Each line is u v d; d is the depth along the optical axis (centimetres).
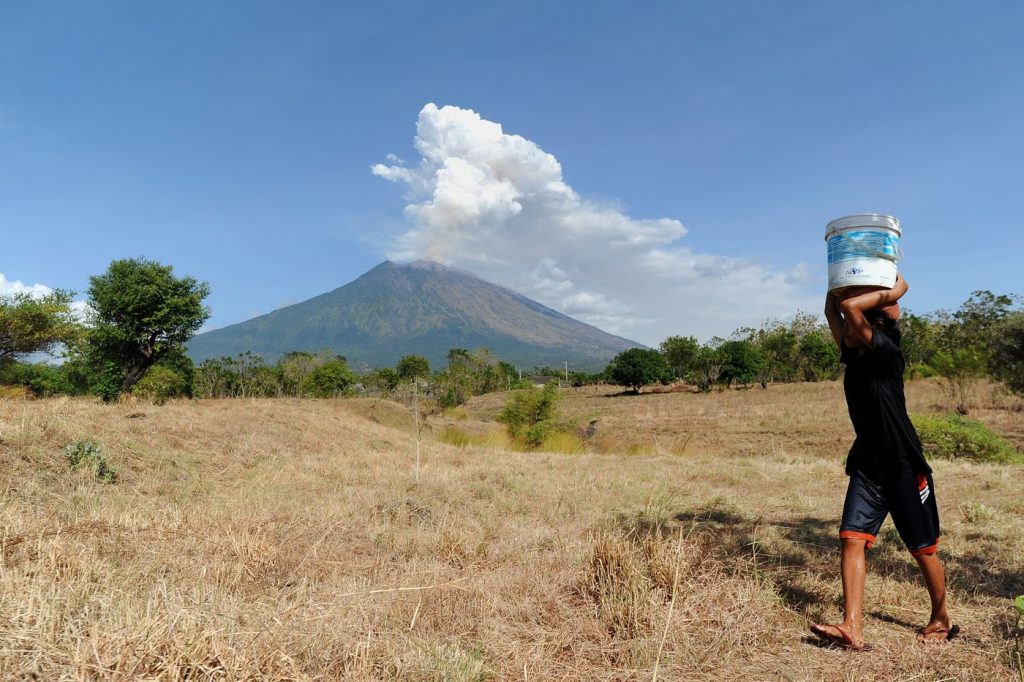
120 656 226
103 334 2539
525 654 285
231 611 291
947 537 532
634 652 283
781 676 266
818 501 775
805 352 5884
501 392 5938
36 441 754
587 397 6069
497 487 856
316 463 1059
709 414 3394
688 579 357
